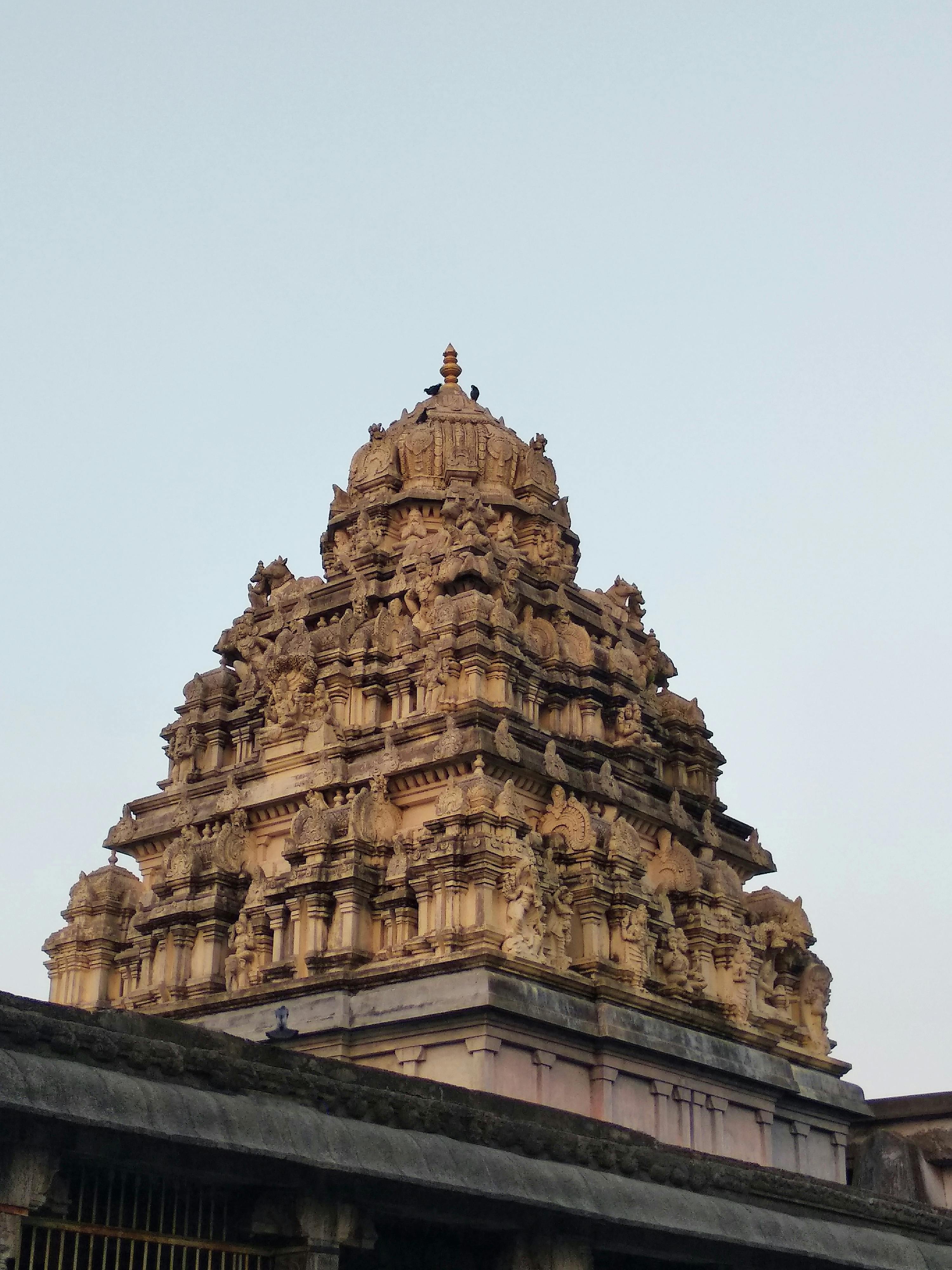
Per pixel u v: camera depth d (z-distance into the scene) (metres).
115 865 50.50
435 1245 23.67
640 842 46.31
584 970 42.62
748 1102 46.03
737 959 47.44
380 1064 40.31
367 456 53.97
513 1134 24.16
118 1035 19.39
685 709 54.00
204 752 50.94
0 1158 17.91
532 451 54.47
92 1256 19.03
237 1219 20.80
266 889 44.59
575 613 51.59
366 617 49.34
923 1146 50.03
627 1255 25.81
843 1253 29.36
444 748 43.78
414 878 42.16
